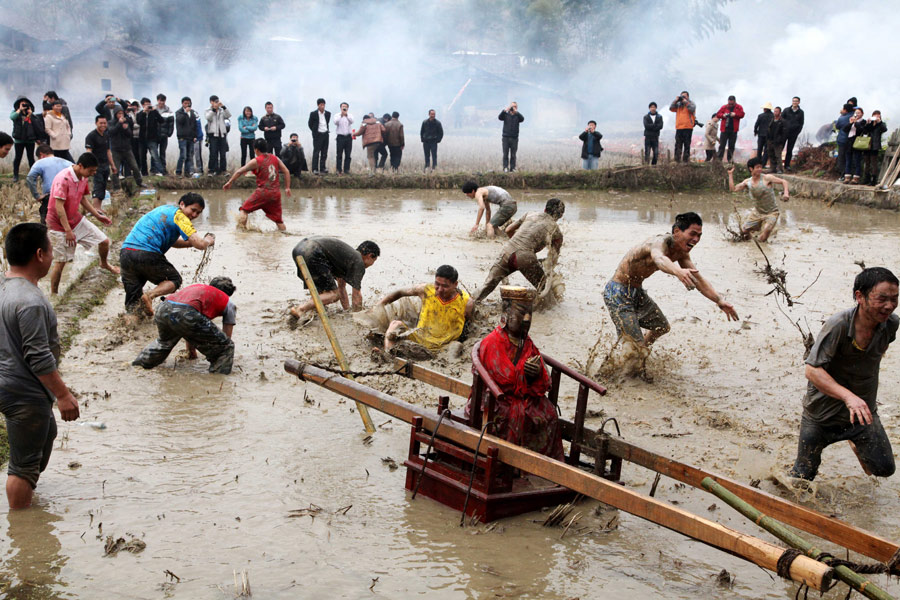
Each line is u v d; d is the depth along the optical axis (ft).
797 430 23.94
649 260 27.12
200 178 74.90
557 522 18.53
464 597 15.58
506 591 15.80
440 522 18.49
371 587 15.84
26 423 17.80
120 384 26.12
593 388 19.33
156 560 16.56
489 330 31.50
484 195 53.72
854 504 19.69
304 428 23.34
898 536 18.11
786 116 87.92
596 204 75.46
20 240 17.79
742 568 17.08
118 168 67.82
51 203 34.76
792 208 73.31
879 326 18.57
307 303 32.48
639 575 16.62
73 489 19.36
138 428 22.88
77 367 27.43
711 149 88.53
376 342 30.73
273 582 15.90
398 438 22.97
